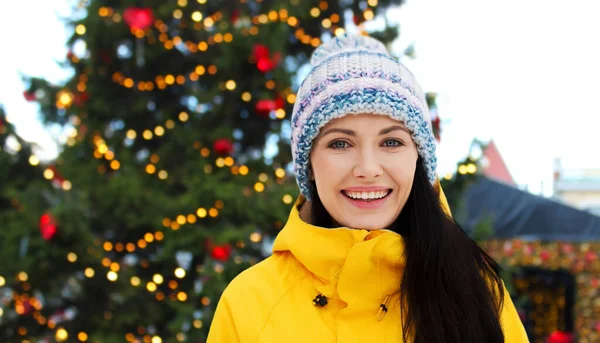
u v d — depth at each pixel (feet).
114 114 10.28
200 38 10.19
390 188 3.53
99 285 8.86
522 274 15.26
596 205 25.21
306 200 4.19
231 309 3.67
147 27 9.30
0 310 9.09
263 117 10.69
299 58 12.00
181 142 9.95
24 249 7.87
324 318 3.52
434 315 3.50
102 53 9.76
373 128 3.43
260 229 9.50
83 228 7.91
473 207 15.40
